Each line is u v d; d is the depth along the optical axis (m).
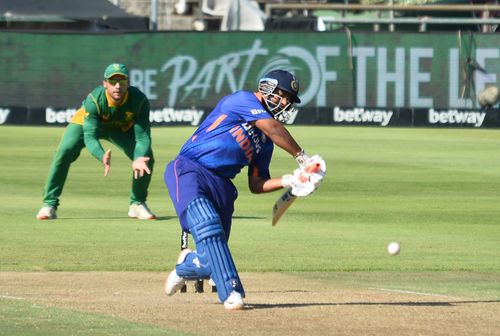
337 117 121.50
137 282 33.31
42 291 30.77
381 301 29.41
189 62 119.31
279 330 24.08
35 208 55.84
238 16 150.50
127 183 69.62
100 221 51.16
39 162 80.81
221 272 26.62
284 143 26.38
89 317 25.59
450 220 53.53
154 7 141.38
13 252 40.53
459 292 32.16
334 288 32.72
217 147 26.89
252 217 53.97
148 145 50.66
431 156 89.94
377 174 75.88
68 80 118.25
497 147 99.50
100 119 49.66
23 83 117.94
